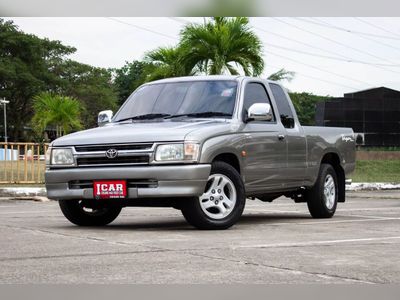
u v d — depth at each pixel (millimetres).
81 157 7742
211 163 7668
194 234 7242
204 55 25875
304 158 9305
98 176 7598
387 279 4570
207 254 5656
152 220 9383
